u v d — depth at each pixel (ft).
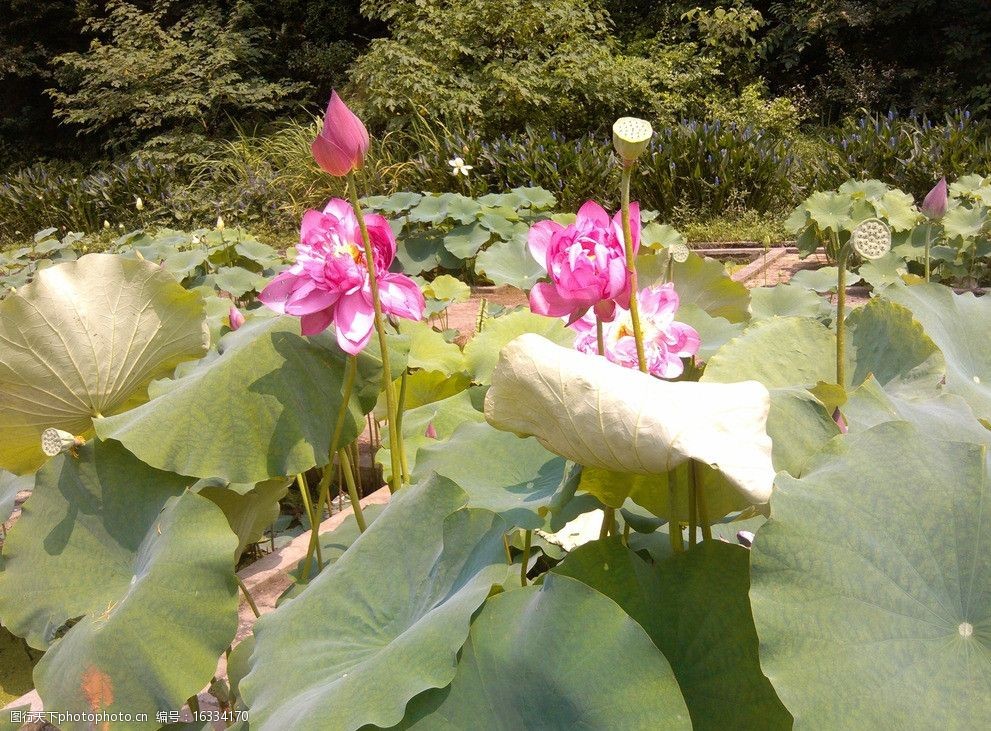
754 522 3.61
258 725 2.84
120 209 29.30
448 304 10.74
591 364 2.70
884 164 22.84
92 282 4.43
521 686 2.52
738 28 36.47
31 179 32.91
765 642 2.33
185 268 13.83
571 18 31.96
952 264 15.06
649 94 32.19
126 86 38.22
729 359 3.98
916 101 37.14
